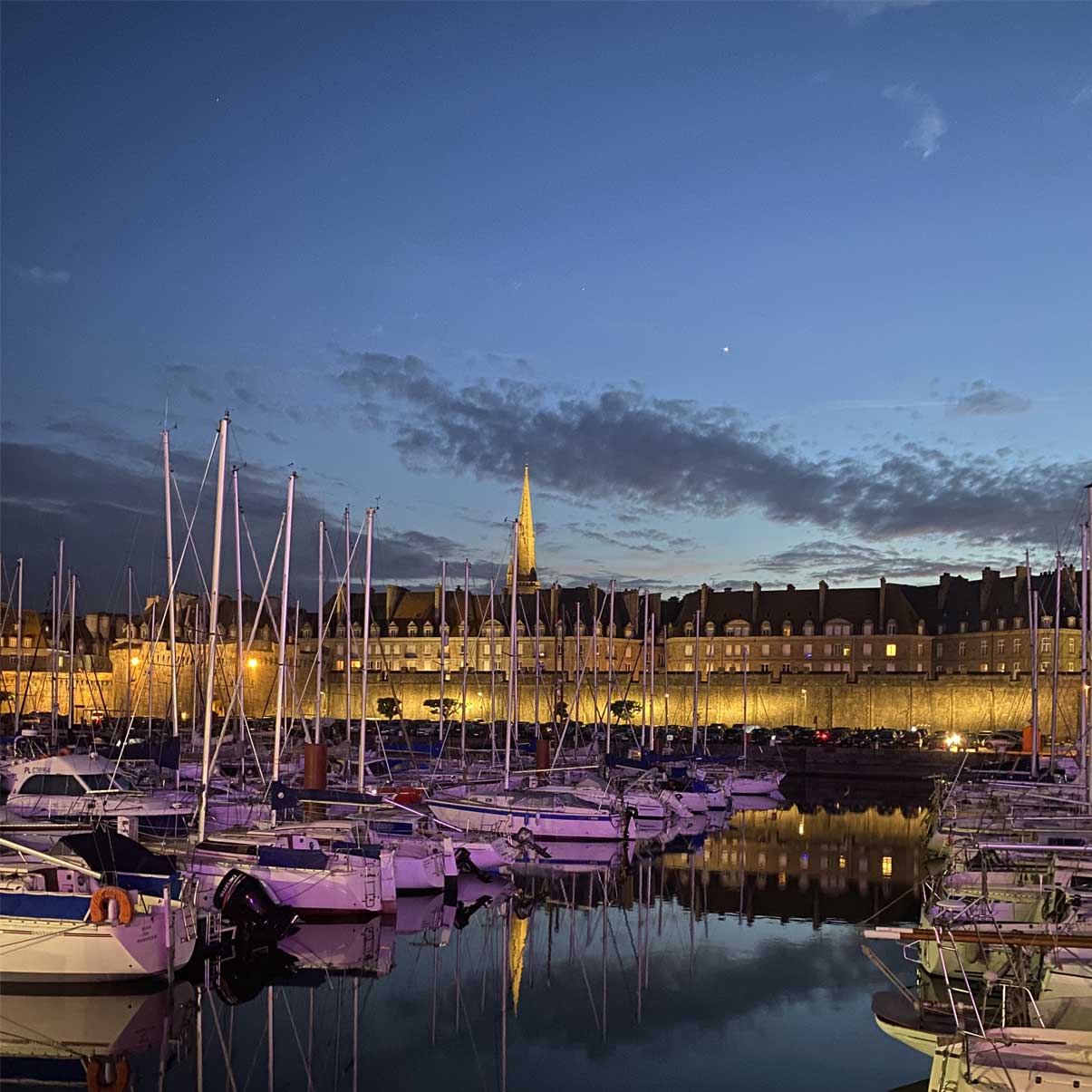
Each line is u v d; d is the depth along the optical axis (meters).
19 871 27.09
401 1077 22.97
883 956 31.92
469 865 43.53
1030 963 22.28
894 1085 22.78
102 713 109.25
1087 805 36.97
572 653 141.75
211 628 35.16
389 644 148.88
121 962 25.50
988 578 132.00
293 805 39.16
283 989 28.27
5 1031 24.62
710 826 61.69
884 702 120.62
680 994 28.44
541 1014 26.81
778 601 143.62
